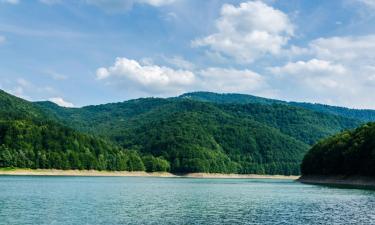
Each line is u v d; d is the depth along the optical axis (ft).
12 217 227.61
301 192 429.79
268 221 222.89
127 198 349.00
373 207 284.61
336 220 225.76
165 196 378.73
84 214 241.96
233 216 241.55
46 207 271.90
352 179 590.14
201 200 341.41
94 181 655.35
